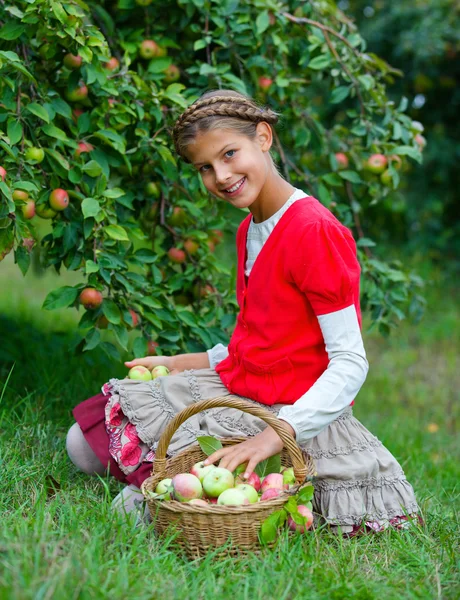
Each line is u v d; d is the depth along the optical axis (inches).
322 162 127.3
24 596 54.4
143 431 77.2
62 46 94.0
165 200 109.5
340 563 67.7
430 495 94.6
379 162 115.4
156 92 99.5
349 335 73.4
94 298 91.7
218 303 109.2
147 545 67.5
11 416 101.2
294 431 70.2
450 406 167.6
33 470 83.5
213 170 75.0
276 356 77.1
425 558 70.4
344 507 74.9
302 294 75.7
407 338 213.0
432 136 245.0
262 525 66.2
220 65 106.7
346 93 115.4
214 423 77.4
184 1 105.9
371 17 252.7
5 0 89.9
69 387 118.0
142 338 98.2
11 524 68.6
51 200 91.3
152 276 105.3
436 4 232.4
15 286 213.3
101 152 97.0
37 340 139.3
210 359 88.4
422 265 244.1
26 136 92.3
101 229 93.2
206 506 65.1
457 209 261.9
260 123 76.3
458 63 238.4
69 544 64.3
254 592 61.1
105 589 57.8
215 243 116.2
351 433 78.3
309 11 115.9
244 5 110.2
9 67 89.3
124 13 111.8
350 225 119.9
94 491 81.9
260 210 78.6
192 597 59.8
